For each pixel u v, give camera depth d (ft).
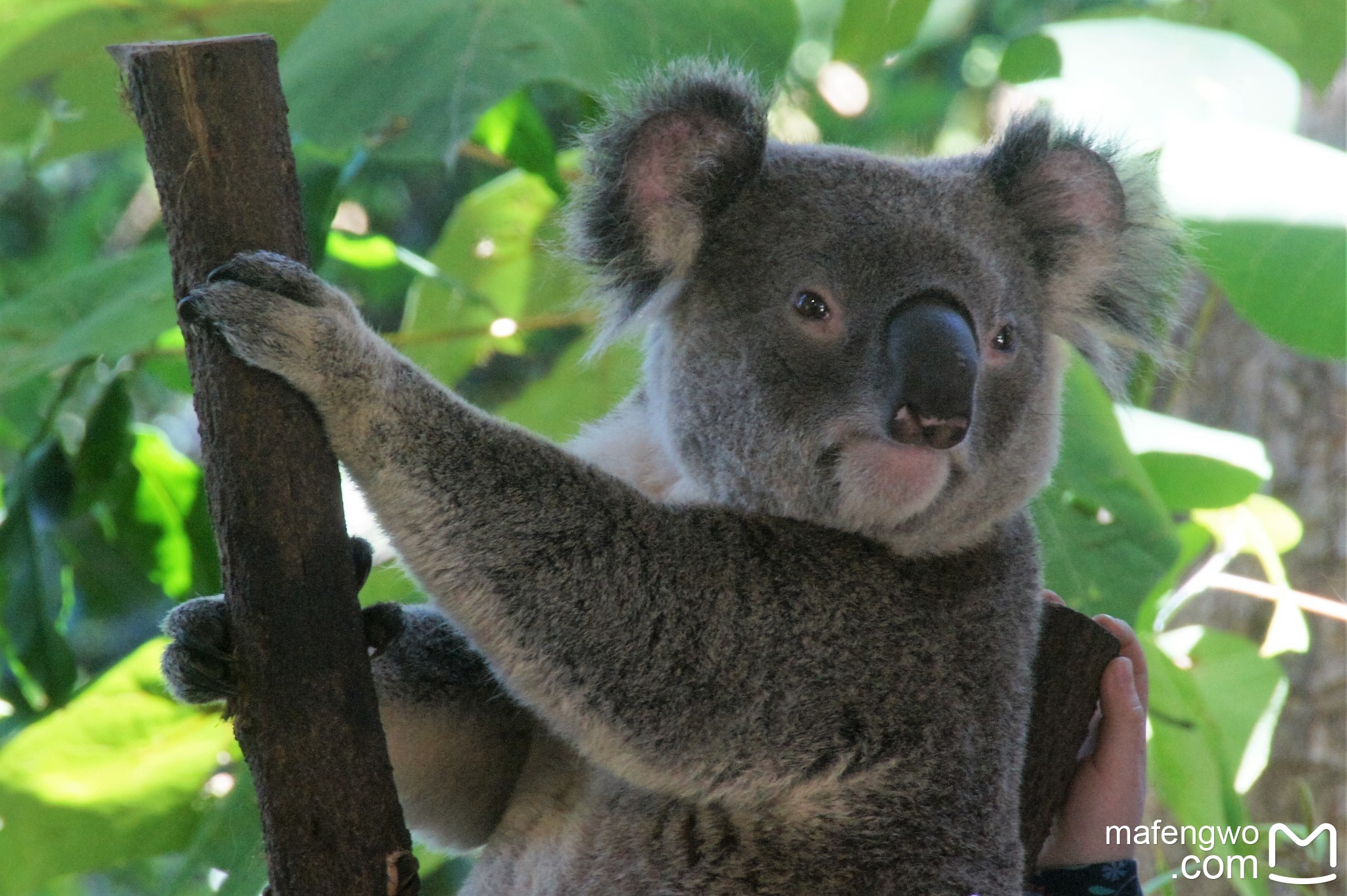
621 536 18.13
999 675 20.13
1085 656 21.85
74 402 38.96
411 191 48.78
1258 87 27.12
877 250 19.25
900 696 19.31
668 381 20.34
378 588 26.04
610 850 19.69
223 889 24.26
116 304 24.44
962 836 19.38
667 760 18.38
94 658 43.88
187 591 28.58
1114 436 25.96
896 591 19.60
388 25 22.98
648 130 20.18
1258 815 32.71
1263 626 33.14
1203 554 34.40
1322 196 25.22
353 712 15.60
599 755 18.29
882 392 18.53
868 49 31.58
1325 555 33.17
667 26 24.02
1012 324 19.95
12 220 54.03
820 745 18.88
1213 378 34.42
